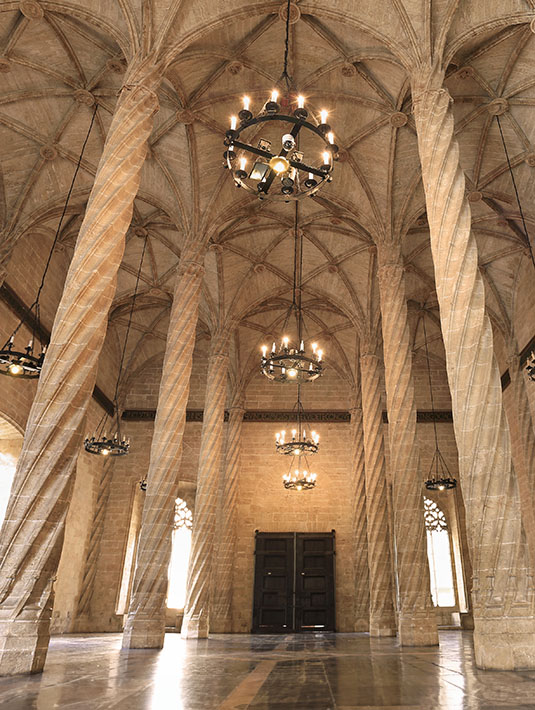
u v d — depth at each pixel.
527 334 19.72
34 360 13.77
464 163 16.05
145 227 19.83
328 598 23.05
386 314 15.02
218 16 11.17
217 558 22.70
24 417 18.00
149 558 11.82
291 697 4.43
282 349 14.94
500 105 14.28
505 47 13.15
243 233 19.92
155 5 10.86
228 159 8.86
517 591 6.55
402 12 10.66
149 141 15.72
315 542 24.02
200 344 27.08
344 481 24.95
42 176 16.48
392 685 5.15
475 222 18.45
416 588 12.03
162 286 22.47
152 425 25.83
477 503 6.88
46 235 18.52
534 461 18.95
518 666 6.29
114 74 14.52
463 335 7.71
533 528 18.62
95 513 23.84
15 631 6.23
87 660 8.15
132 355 26.31
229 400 26.02
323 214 19.16
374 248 19.92
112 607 22.58
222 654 9.48
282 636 17.89
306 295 23.28
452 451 25.44
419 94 10.07
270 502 24.83
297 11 11.55
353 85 14.50
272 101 8.18
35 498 6.81
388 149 15.58
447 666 6.95
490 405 7.22
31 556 6.61
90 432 23.19
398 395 13.69
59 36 13.52
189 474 25.48
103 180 9.21
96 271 8.32
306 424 26.09
